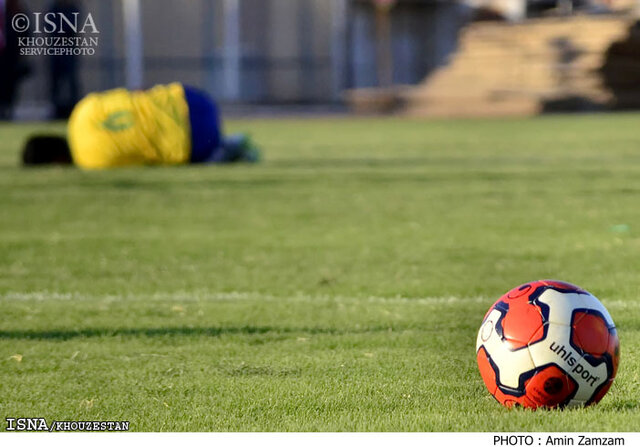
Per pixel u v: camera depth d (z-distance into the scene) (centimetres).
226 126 11062
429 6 16100
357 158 6688
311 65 15600
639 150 7175
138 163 5956
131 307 2261
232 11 14538
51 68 11919
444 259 2911
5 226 3728
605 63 13438
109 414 1442
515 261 2852
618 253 2950
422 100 13938
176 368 1697
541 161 6350
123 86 14112
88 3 13638
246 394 1518
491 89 13800
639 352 1717
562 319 1294
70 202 4422
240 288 2512
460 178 5312
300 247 3181
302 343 1883
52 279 2669
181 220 3869
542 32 14150
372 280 2595
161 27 14462
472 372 1639
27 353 1827
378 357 1755
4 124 11025
